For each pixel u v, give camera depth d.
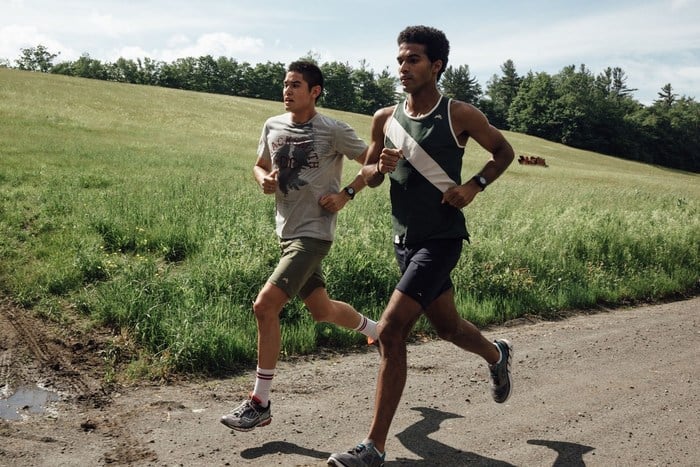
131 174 15.80
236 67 153.75
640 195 22.09
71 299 6.12
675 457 3.79
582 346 6.11
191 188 12.76
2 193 10.83
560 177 39.47
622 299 8.41
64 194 11.04
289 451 3.69
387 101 148.75
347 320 4.45
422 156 3.66
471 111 3.65
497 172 3.65
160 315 5.57
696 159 132.62
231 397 4.54
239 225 8.41
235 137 35.12
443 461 3.64
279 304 3.88
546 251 9.17
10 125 26.39
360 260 7.21
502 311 7.27
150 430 3.89
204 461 3.52
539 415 4.37
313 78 4.02
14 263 7.11
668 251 10.10
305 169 3.97
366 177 3.91
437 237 3.66
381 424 3.39
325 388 4.79
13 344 5.17
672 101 158.75
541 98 135.00
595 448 3.87
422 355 5.66
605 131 129.62
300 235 3.97
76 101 40.22
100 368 4.91
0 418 3.94
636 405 4.60
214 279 6.45
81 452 3.55
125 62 156.12
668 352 5.97
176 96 56.75
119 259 7.34
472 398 4.66
